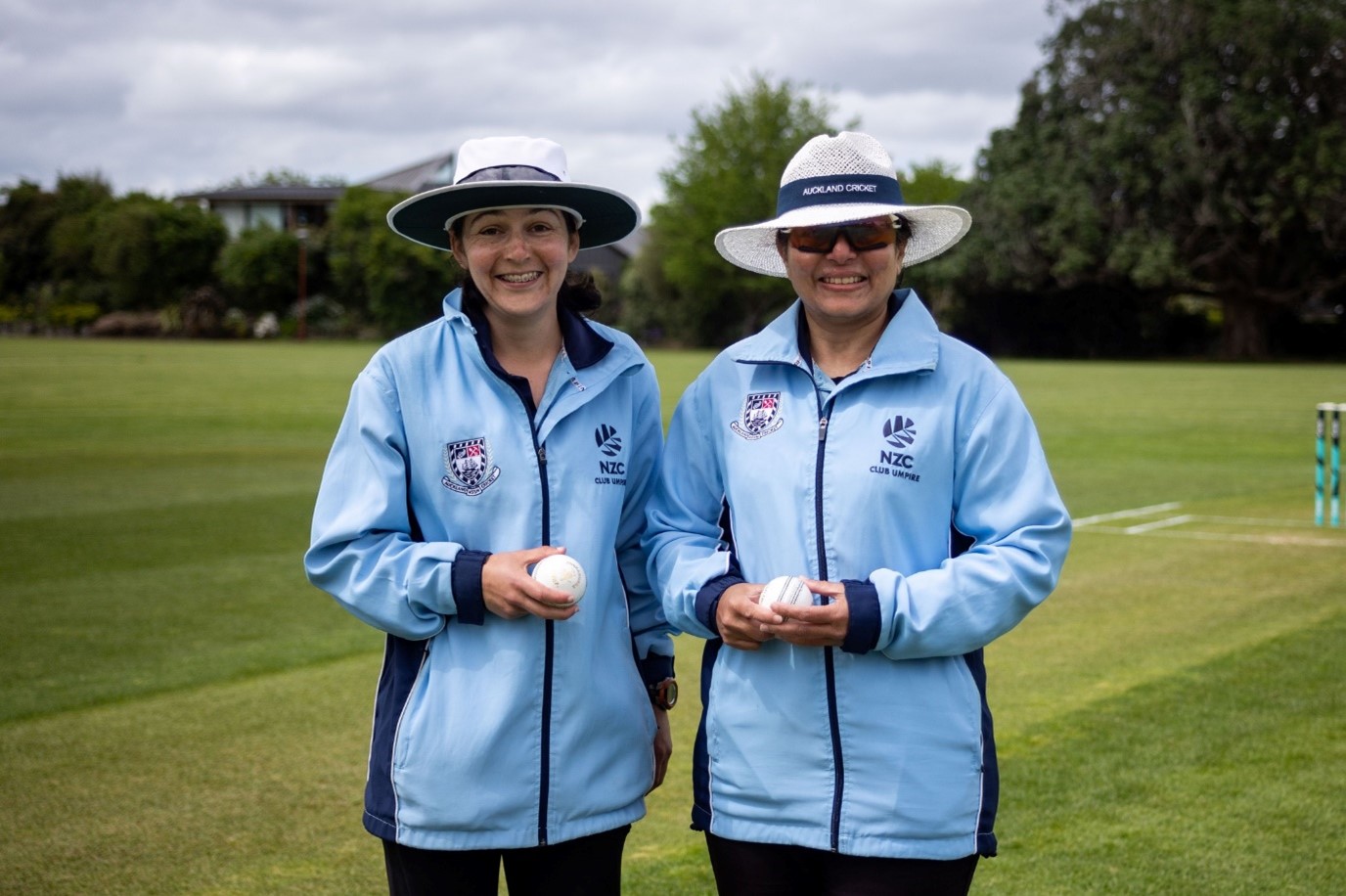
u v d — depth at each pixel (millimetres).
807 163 2693
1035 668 6391
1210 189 47406
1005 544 2580
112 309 75500
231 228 84938
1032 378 36312
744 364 2801
